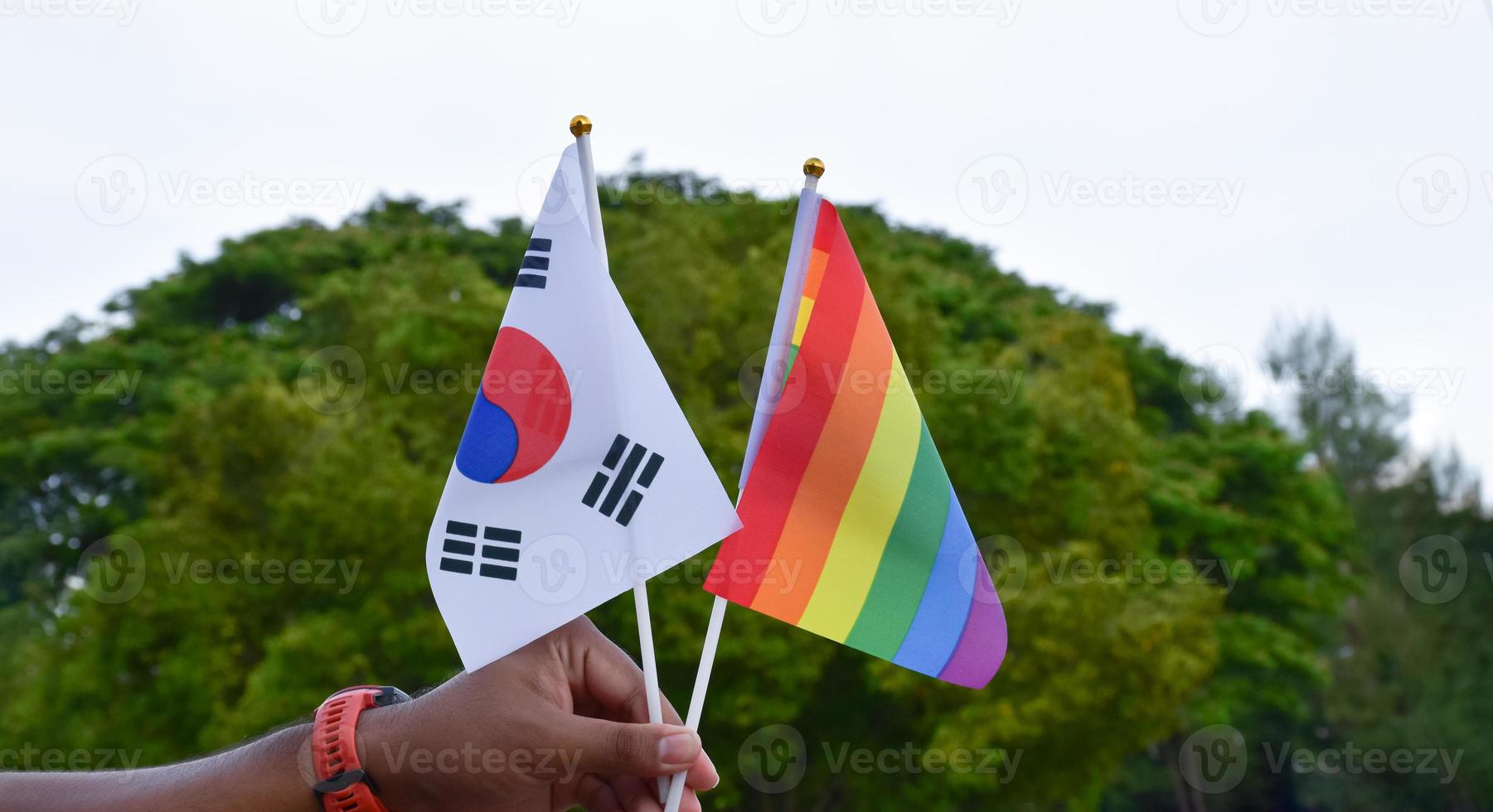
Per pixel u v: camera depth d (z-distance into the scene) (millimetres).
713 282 10016
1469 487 18938
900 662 1727
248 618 9477
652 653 1542
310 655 8695
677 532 1562
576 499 1552
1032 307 16359
